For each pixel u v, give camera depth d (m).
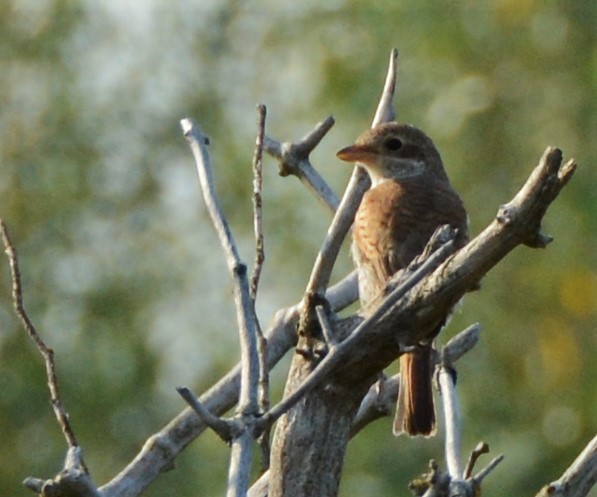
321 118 15.84
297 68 16.80
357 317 5.97
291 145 8.05
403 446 13.84
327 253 6.16
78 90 17.20
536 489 14.20
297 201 16.05
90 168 16.91
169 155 17.31
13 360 15.12
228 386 7.44
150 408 15.12
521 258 15.12
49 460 14.59
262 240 6.04
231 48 17.66
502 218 5.55
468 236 9.01
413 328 5.84
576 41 15.73
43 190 16.64
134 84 17.50
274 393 14.05
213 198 6.13
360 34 15.90
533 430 14.70
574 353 14.97
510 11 15.62
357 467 13.84
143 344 15.61
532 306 15.13
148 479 7.14
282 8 17.42
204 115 17.44
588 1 15.77
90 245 16.53
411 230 8.52
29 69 17.20
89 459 14.76
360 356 5.89
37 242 16.28
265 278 15.81
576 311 14.96
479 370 15.03
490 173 15.54
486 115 15.57
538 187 5.46
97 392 14.94
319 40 16.22
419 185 9.01
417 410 7.35
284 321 7.68
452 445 6.48
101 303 15.94
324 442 5.99
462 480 5.98
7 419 14.72
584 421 14.72
